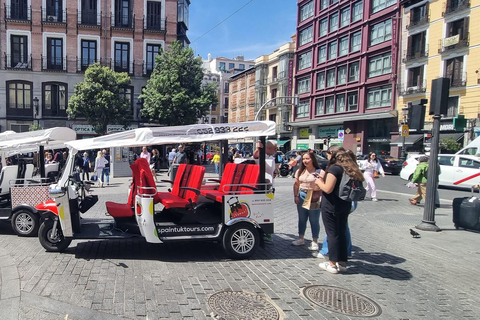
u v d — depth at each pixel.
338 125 38.75
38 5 32.81
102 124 29.94
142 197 5.39
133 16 34.84
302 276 5.07
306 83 44.19
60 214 5.49
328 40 40.00
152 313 3.78
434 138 7.97
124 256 5.77
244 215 5.77
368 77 35.09
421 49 30.23
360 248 6.63
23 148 8.19
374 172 12.53
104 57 34.41
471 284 4.96
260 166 5.84
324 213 5.21
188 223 5.82
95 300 4.05
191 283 4.66
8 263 5.28
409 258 6.07
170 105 28.84
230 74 76.69
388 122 32.75
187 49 30.44
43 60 33.12
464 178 15.30
